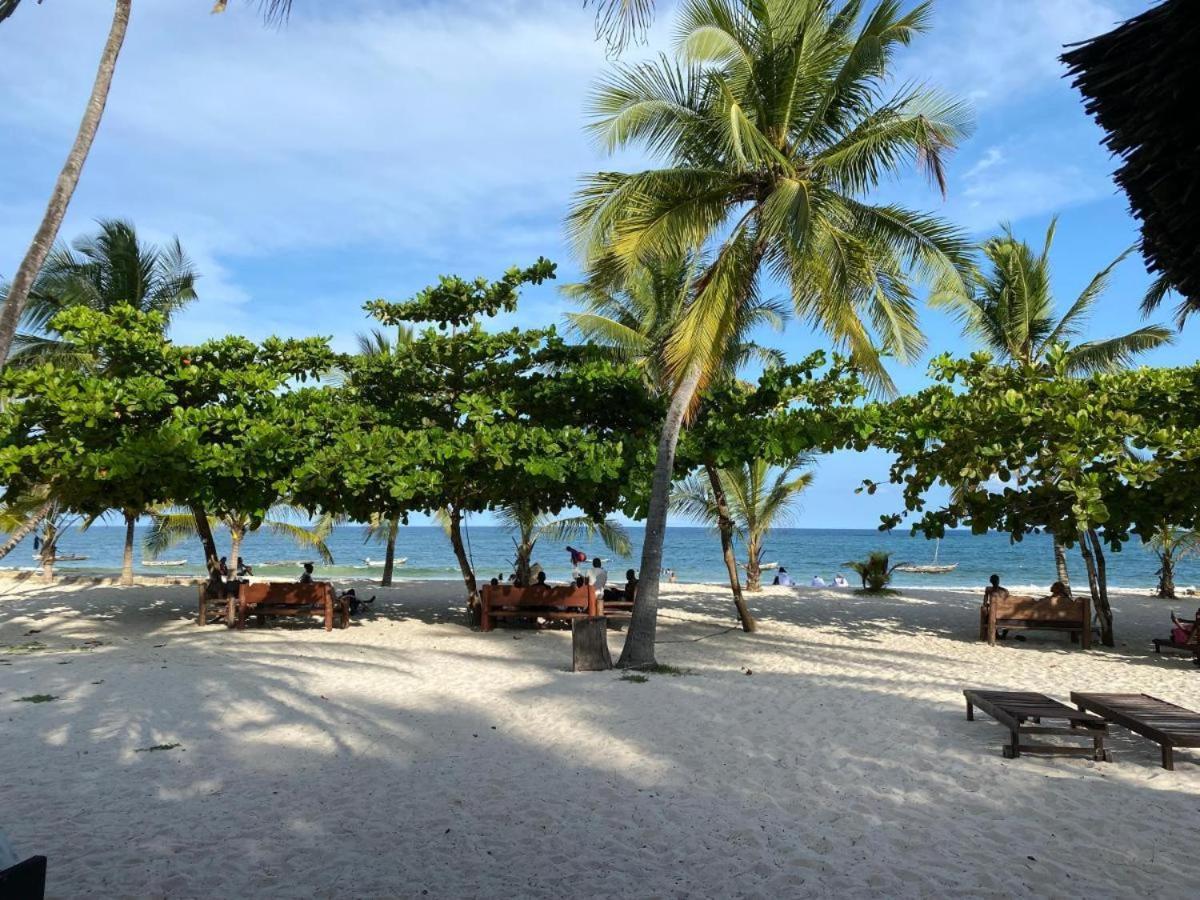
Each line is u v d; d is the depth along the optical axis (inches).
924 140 455.2
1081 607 554.9
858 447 590.6
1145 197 90.4
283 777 240.2
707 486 999.6
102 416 535.5
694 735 292.4
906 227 491.8
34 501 632.4
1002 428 530.9
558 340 641.0
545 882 171.2
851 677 419.2
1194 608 810.2
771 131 495.2
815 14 477.4
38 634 572.4
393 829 200.1
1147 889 166.7
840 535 5644.7
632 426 645.3
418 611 751.1
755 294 541.3
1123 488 526.6
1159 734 240.5
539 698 355.9
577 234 501.4
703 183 490.6
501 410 599.8
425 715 321.7
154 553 1088.8
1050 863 180.1
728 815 210.8
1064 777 243.8
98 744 273.1
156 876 172.4
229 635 568.4
